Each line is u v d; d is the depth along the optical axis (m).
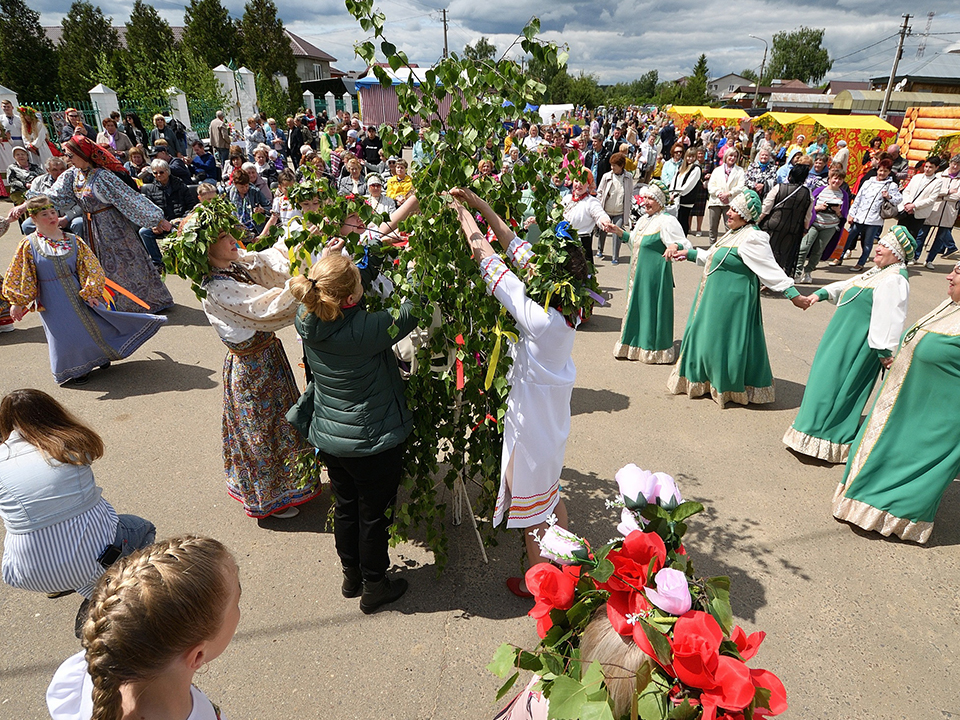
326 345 2.25
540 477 2.60
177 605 1.10
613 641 1.13
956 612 2.89
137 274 6.26
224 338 2.94
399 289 2.37
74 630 2.70
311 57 54.53
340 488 2.60
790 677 2.54
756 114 41.06
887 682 2.52
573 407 4.89
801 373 5.66
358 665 2.54
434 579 3.03
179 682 1.17
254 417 3.10
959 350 2.96
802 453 4.17
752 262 4.39
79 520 2.17
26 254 4.54
